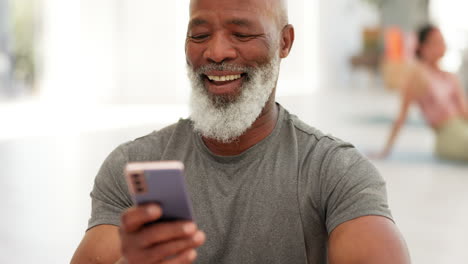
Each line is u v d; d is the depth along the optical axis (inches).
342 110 321.4
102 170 48.0
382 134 237.5
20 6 398.9
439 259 99.3
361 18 522.6
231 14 42.7
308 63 535.5
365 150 200.8
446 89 185.6
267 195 43.0
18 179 164.2
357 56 457.4
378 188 42.1
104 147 217.3
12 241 111.0
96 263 44.3
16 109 354.3
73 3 393.7
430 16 442.0
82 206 136.6
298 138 45.1
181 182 29.0
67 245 109.8
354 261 38.7
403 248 38.9
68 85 394.9
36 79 403.9
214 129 43.5
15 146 219.9
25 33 401.1
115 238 45.0
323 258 44.1
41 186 155.8
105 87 391.2
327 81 523.5
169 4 382.3
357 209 40.6
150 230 29.9
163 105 373.1
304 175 43.2
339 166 42.6
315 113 305.9
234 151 44.5
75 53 393.1
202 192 44.3
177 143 47.2
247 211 42.9
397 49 261.4
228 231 43.0
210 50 43.1
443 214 126.1
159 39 385.1
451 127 184.5
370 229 39.4
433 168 173.3
